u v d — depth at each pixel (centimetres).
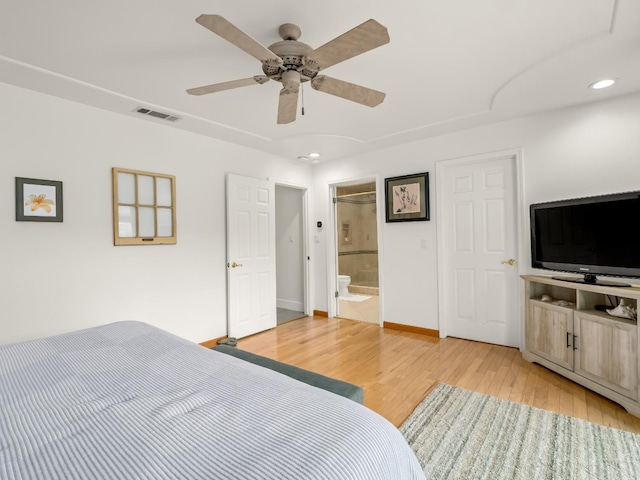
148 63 202
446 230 357
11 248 223
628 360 200
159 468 65
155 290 298
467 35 180
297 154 419
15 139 226
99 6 151
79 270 253
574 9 159
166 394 97
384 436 78
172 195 309
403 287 385
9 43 179
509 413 202
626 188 255
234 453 69
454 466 158
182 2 150
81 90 235
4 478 62
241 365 120
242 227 370
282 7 155
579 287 231
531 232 285
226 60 200
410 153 374
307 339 362
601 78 227
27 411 88
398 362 289
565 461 159
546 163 291
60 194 243
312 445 71
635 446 169
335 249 472
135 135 287
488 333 334
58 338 154
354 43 146
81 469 65
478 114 294
